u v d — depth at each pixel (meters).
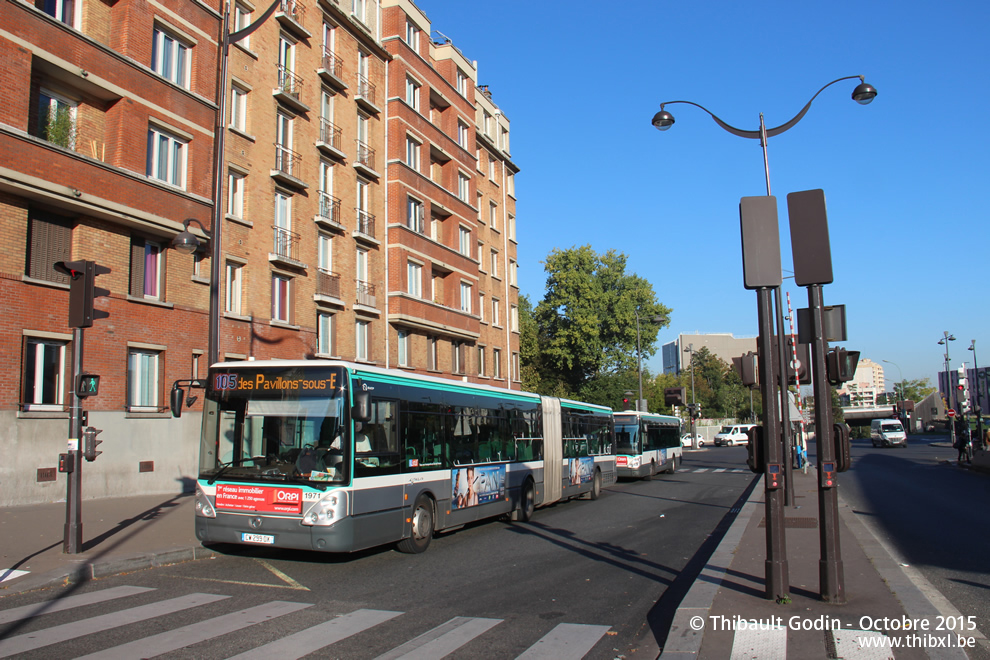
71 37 16.06
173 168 19.12
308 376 10.30
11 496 14.55
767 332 7.39
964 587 8.47
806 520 14.47
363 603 7.94
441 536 13.64
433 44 35.22
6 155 14.49
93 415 16.45
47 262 15.90
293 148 23.80
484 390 14.98
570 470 19.45
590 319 52.81
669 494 23.06
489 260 39.34
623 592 8.61
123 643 6.27
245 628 6.81
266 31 22.89
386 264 28.42
